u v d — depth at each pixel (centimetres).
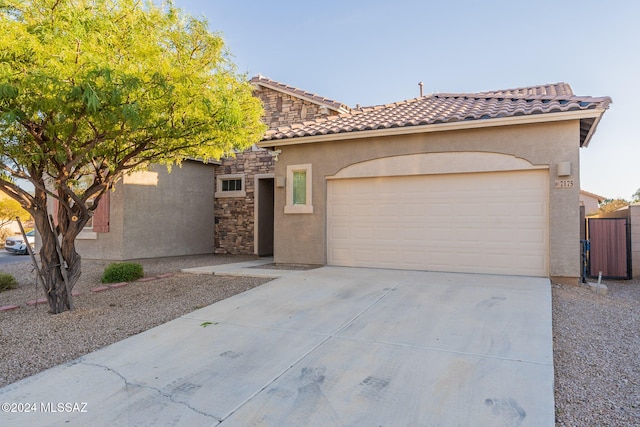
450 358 456
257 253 1683
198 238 1730
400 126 995
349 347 502
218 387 406
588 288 854
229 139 790
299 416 346
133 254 1458
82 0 584
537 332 529
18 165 695
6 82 473
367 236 1087
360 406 360
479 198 964
